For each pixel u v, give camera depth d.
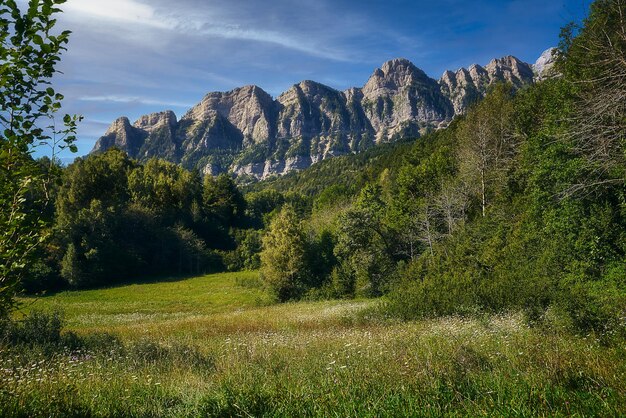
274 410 4.61
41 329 12.52
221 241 95.50
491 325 12.07
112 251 64.25
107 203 74.12
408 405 4.24
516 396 4.14
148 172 99.31
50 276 55.84
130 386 6.70
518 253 21.14
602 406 3.81
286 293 41.88
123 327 23.02
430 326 13.66
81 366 9.18
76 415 4.78
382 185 64.44
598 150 13.57
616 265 15.49
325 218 62.12
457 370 5.54
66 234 59.06
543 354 6.07
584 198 17.81
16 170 3.94
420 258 30.06
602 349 6.76
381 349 8.31
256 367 7.28
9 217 3.86
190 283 62.16
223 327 19.92
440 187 40.12
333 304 32.94
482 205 34.28
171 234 78.56
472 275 21.80
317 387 5.25
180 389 6.38
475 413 3.96
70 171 79.38
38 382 6.25
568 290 12.46
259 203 137.88
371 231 39.50
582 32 19.84
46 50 3.77
